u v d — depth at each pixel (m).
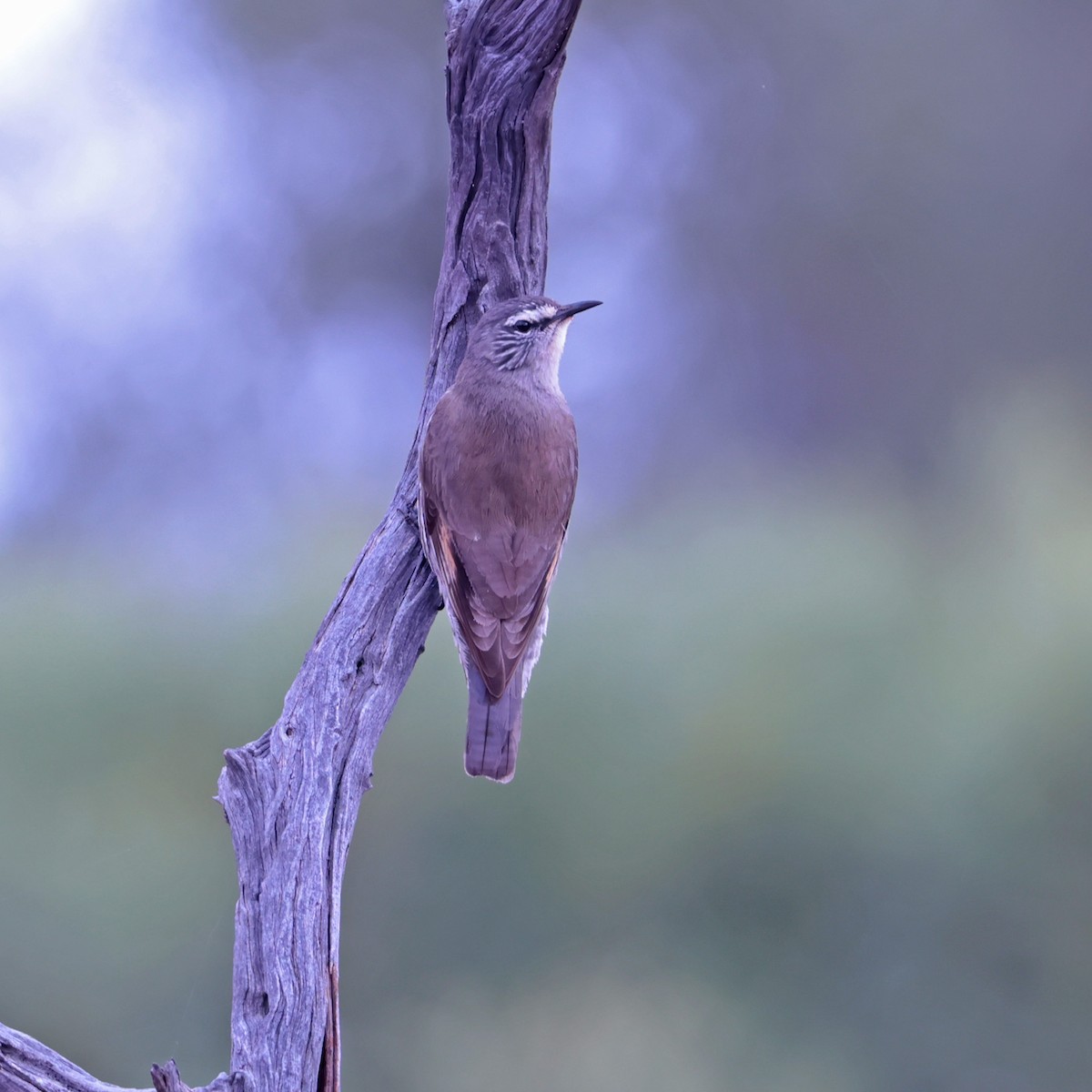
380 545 8.61
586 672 14.23
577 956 13.16
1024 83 33.50
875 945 13.16
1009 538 19.05
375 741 7.98
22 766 13.50
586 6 33.66
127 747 13.78
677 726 13.81
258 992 7.06
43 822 13.28
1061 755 13.57
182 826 13.47
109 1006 12.41
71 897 12.80
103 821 13.34
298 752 7.57
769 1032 12.98
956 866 13.23
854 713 14.02
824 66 33.91
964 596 15.82
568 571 17.64
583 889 13.27
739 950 13.22
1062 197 32.88
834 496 26.12
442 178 33.84
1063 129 33.00
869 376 32.62
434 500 9.23
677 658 14.38
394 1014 13.06
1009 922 13.14
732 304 33.03
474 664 9.33
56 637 14.60
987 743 13.66
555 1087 12.91
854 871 13.30
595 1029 13.10
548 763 13.61
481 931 13.18
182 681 14.20
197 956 12.66
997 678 14.10
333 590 15.42
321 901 7.25
